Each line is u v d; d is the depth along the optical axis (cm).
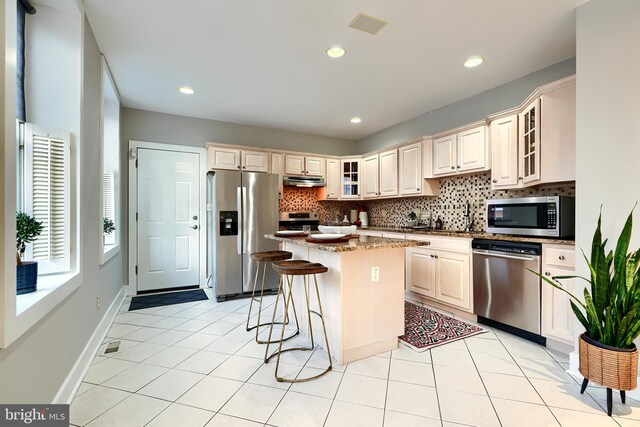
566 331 212
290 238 241
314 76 296
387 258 226
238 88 324
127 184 382
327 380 185
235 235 376
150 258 395
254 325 278
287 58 261
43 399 137
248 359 212
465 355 218
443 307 319
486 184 332
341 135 528
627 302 153
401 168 414
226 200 374
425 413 153
